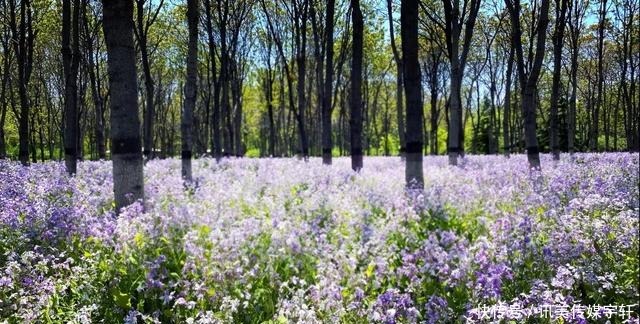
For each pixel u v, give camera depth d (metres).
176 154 80.94
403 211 8.58
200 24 36.09
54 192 11.40
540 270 6.34
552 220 7.96
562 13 25.42
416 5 13.48
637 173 14.54
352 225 8.33
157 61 44.19
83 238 6.98
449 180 14.09
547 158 25.91
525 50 42.38
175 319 5.49
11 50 33.59
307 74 50.81
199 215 8.20
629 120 36.16
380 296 5.21
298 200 11.41
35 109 42.25
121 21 9.45
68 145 17.91
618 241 6.88
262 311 5.77
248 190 12.91
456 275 5.65
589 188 11.08
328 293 5.19
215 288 5.70
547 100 59.34
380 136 87.81
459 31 27.80
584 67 48.00
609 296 6.24
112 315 5.72
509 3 22.70
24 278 5.69
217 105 31.00
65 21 18.03
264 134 83.94
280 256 6.72
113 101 9.46
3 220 7.39
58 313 5.43
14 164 20.06
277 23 37.00
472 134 70.38
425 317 5.47
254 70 55.59
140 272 6.23
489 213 9.55
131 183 9.39
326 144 23.42
